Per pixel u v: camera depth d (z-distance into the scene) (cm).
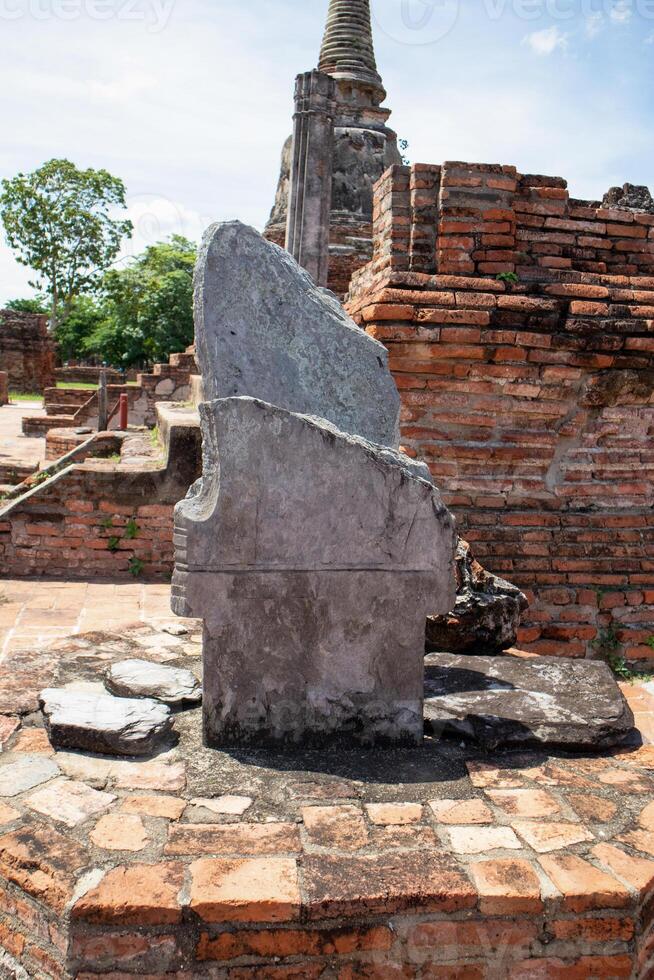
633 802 295
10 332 3675
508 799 294
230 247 371
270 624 320
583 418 602
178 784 296
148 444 981
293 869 248
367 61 1541
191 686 370
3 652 512
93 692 370
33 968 247
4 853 253
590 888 244
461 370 574
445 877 246
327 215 1011
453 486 597
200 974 237
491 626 442
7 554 705
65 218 4019
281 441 308
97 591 664
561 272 609
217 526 309
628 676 578
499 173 597
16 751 318
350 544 319
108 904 231
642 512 617
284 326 377
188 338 3334
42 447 1642
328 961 241
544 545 593
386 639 327
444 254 598
